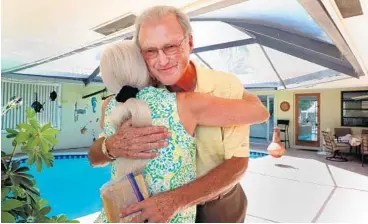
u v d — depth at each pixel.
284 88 12.37
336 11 2.80
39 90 12.13
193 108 1.12
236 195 1.54
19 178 1.90
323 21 3.12
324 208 4.46
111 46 1.21
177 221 1.16
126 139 1.10
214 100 1.15
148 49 1.18
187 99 1.12
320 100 13.19
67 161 11.55
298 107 14.05
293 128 14.16
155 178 1.09
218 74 1.39
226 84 1.36
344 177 6.43
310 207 4.50
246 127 1.35
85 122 13.84
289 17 4.17
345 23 3.19
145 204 1.03
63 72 9.65
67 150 12.47
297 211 4.34
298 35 4.98
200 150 1.31
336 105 12.75
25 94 11.62
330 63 6.49
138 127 1.11
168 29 1.17
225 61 7.73
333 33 3.60
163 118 1.09
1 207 1.54
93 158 1.39
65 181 9.23
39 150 2.00
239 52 7.11
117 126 1.18
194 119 1.13
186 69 1.29
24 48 5.62
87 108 13.88
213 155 1.33
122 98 1.15
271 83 10.91
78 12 3.35
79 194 8.16
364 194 5.15
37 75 10.30
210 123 1.15
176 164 1.09
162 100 1.11
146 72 1.19
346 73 6.83
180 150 1.10
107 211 1.09
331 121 12.88
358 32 3.54
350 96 12.37
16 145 1.97
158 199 1.04
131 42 1.22
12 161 1.96
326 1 2.56
